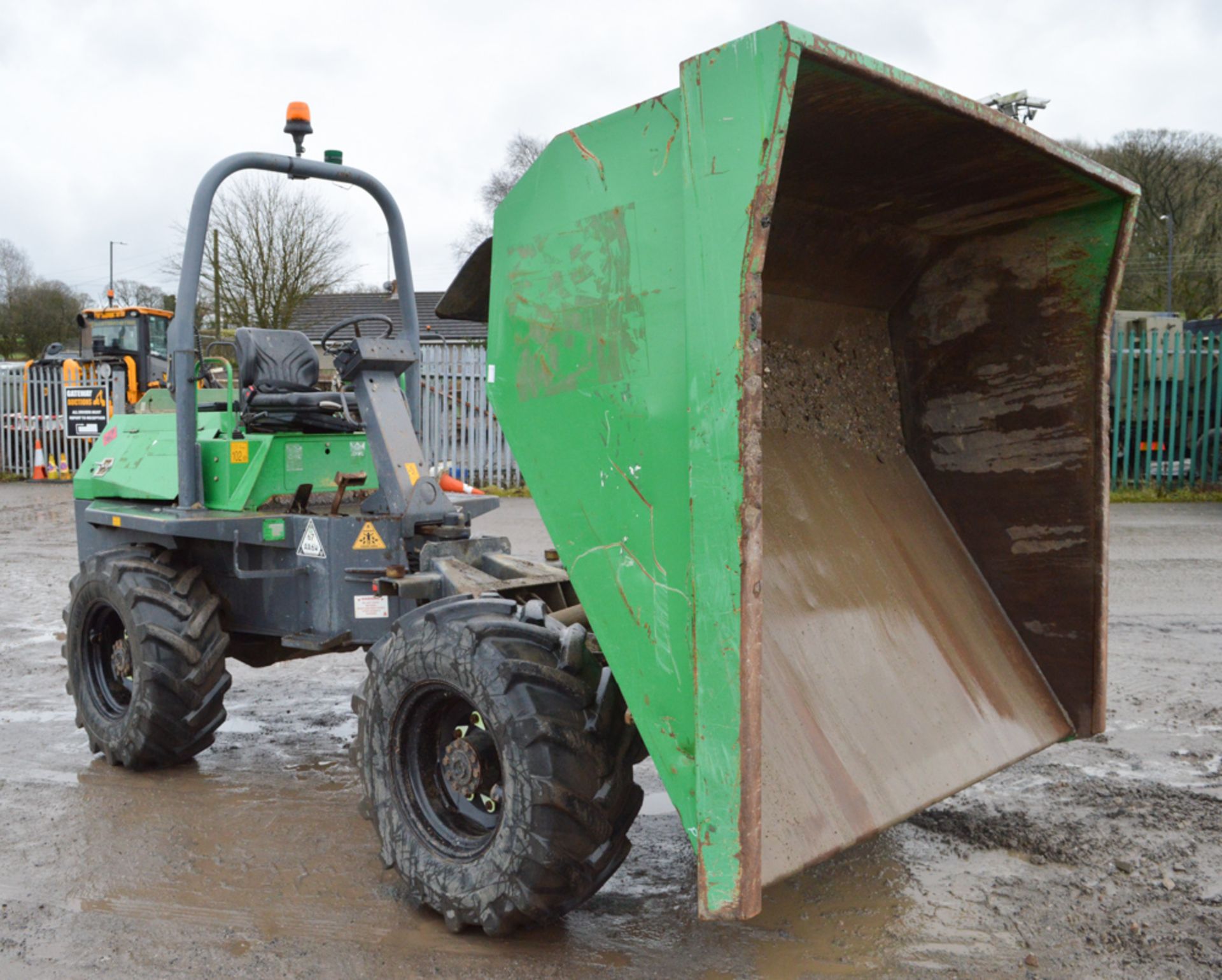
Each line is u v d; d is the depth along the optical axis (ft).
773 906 9.49
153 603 12.64
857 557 9.89
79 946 8.80
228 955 8.64
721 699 6.77
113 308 40.52
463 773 9.00
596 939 8.91
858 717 8.65
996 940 8.80
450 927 8.85
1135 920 9.12
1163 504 39.70
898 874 10.05
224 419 13.28
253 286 72.79
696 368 6.89
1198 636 19.24
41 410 56.08
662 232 7.41
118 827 11.44
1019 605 10.82
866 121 7.94
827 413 10.70
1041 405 10.46
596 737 8.35
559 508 8.31
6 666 18.70
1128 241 9.64
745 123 6.59
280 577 12.46
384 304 81.25
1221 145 105.60
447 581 10.35
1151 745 13.67
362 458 13.93
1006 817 11.36
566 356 8.21
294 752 14.26
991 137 8.28
